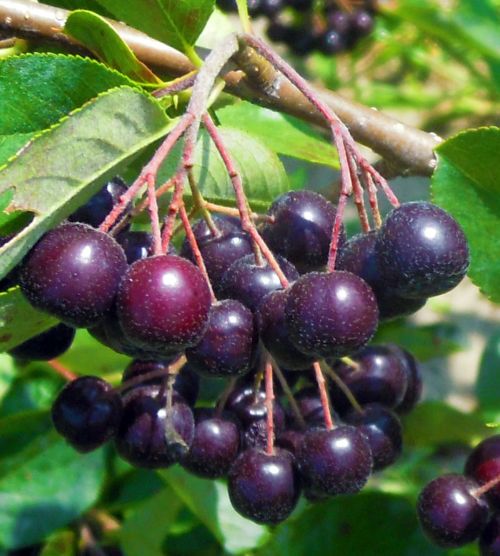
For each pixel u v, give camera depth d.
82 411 0.17
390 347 0.20
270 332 0.15
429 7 0.31
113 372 0.25
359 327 0.14
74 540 0.26
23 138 0.15
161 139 0.17
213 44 0.22
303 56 0.36
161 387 0.17
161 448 0.17
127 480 0.27
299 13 0.35
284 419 0.18
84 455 0.25
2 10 0.18
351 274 0.14
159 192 0.15
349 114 0.20
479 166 0.18
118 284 0.14
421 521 0.18
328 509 0.22
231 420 0.17
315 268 0.17
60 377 0.27
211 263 0.16
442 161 0.18
